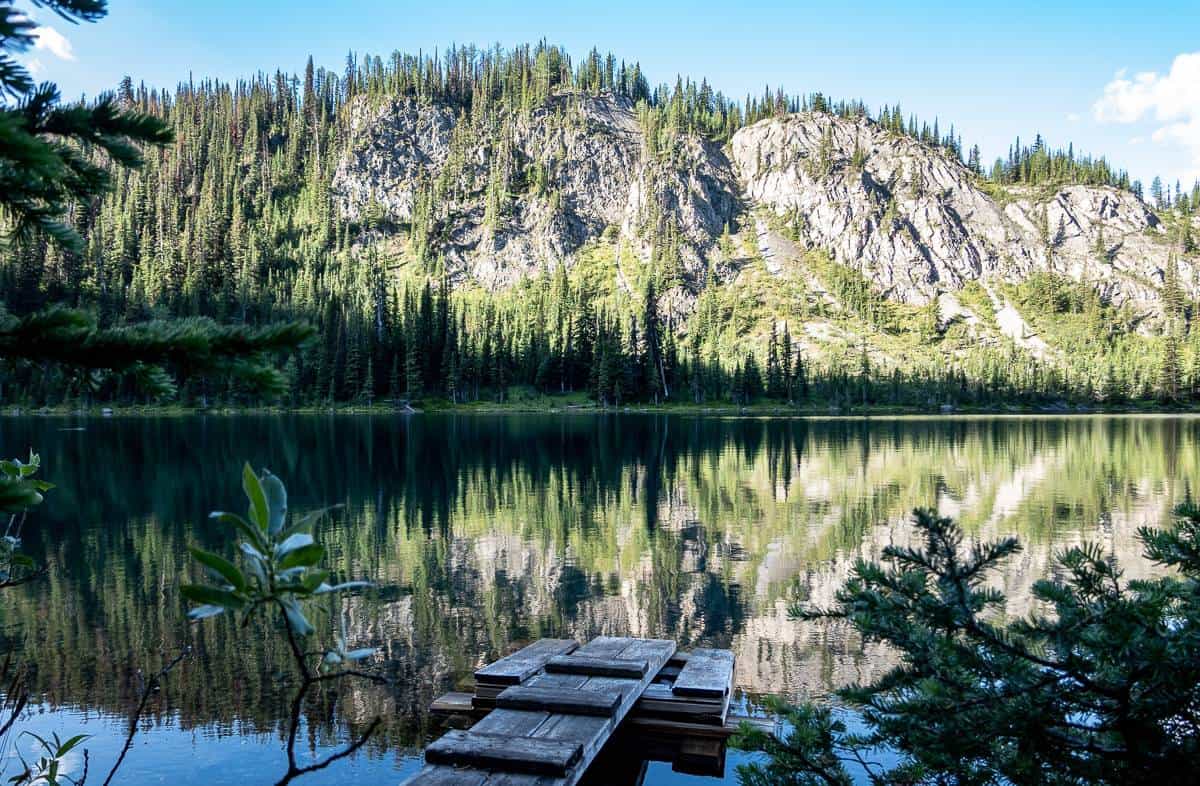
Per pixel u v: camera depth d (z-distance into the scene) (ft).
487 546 69.87
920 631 14.20
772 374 529.04
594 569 61.21
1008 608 46.09
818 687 36.40
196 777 27.43
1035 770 12.59
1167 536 12.75
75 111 6.30
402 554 66.44
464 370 458.50
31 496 5.73
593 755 23.85
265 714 32.81
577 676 29.78
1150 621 11.23
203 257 578.66
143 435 221.66
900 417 419.33
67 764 28.12
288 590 7.36
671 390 513.86
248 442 196.95
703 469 137.18
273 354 6.24
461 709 30.81
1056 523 81.56
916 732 13.99
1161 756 11.71
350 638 43.50
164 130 6.60
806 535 75.51
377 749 29.48
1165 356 569.23
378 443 197.98
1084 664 11.92
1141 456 162.91
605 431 264.52
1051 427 302.86
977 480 120.67
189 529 75.25
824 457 162.09
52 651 40.70
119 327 6.12
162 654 40.16
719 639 44.01
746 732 16.87
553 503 95.96
